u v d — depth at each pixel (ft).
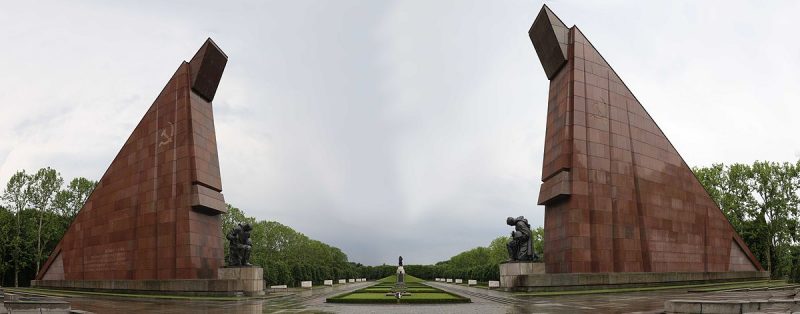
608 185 104.53
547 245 108.88
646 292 94.73
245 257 109.29
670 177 115.14
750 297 65.82
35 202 192.54
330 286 192.34
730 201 174.50
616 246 102.58
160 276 105.91
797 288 91.15
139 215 112.06
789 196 169.17
